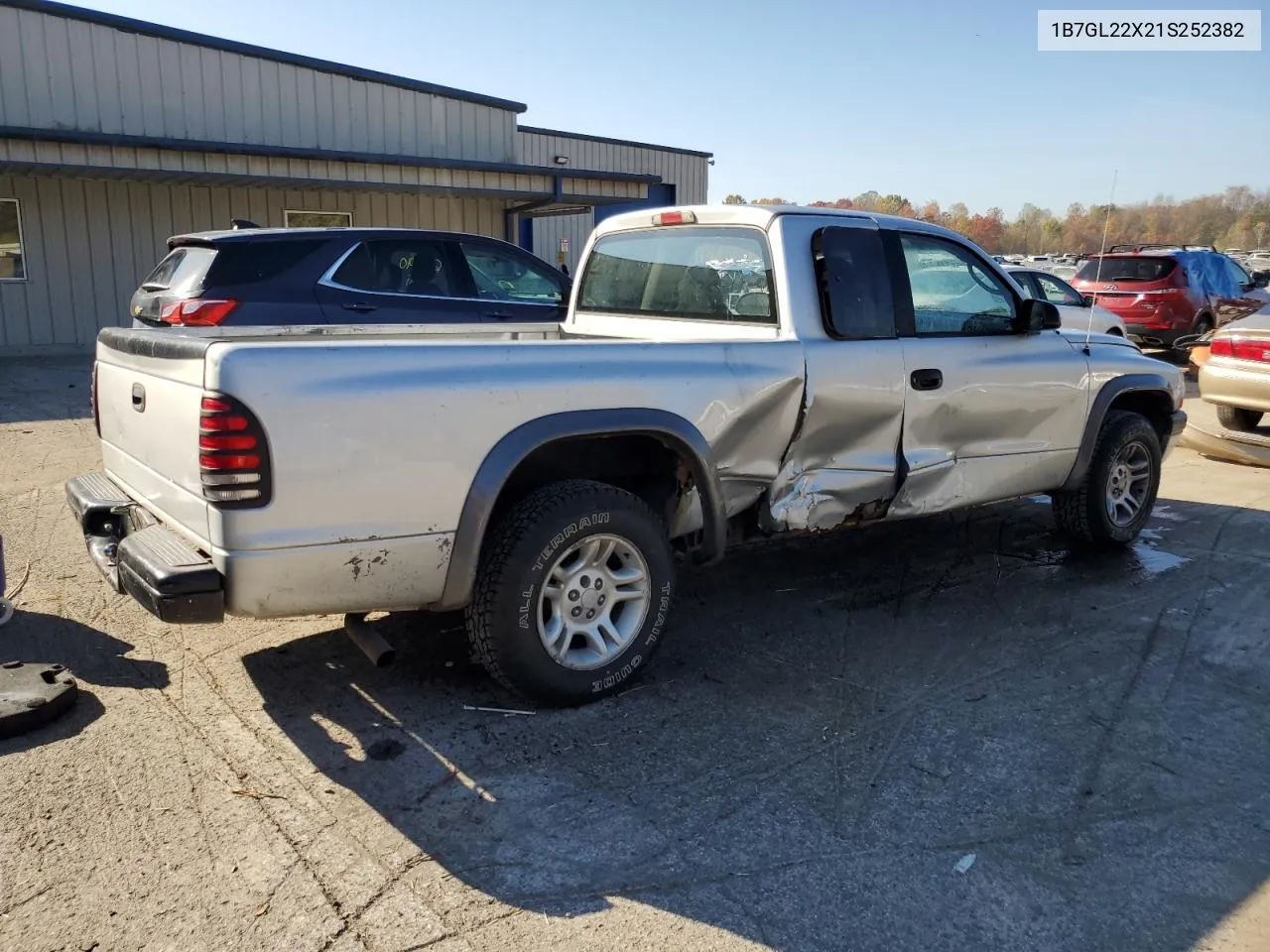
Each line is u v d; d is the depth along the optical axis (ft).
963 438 16.12
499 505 12.44
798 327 13.89
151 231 52.70
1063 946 8.13
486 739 11.36
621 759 10.98
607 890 8.74
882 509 15.25
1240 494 24.54
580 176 58.95
